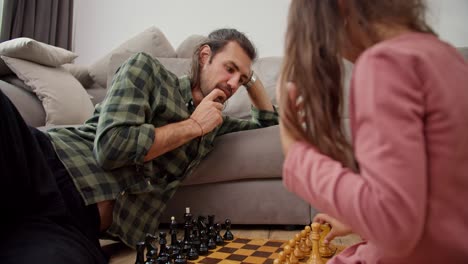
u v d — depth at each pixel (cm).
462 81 50
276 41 338
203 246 134
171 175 163
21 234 98
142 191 143
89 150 140
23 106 212
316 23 57
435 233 49
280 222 176
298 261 118
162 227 190
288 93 61
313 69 57
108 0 385
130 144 133
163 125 156
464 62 53
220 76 162
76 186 126
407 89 47
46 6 361
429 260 52
